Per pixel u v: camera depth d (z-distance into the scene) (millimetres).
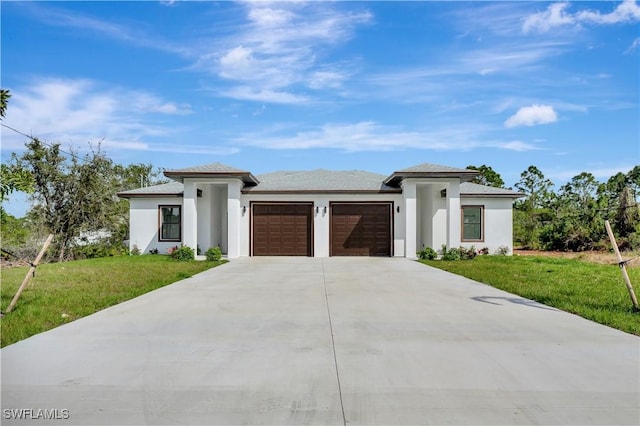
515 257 18656
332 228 19719
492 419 3281
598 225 22266
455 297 8664
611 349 5051
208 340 5418
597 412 3400
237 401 3588
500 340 5441
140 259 17828
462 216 20594
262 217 19719
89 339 5457
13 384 3949
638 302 7867
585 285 10125
